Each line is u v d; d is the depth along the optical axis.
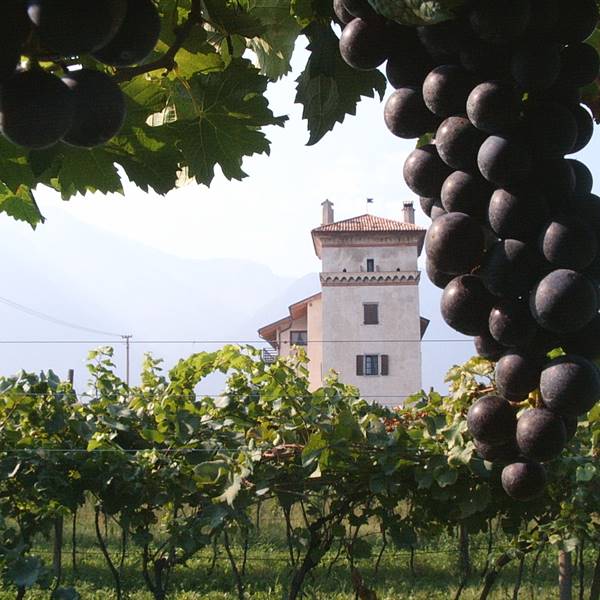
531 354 2.04
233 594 11.26
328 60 2.48
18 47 1.47
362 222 49.53
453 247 2.06
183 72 2.44
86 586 11.55
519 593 11.11
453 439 6.97
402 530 8.12
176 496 8.44
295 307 53.34
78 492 8.80
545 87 2.01
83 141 1.62
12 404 9.40
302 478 7.99
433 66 2.18
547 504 7.74
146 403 9.73
